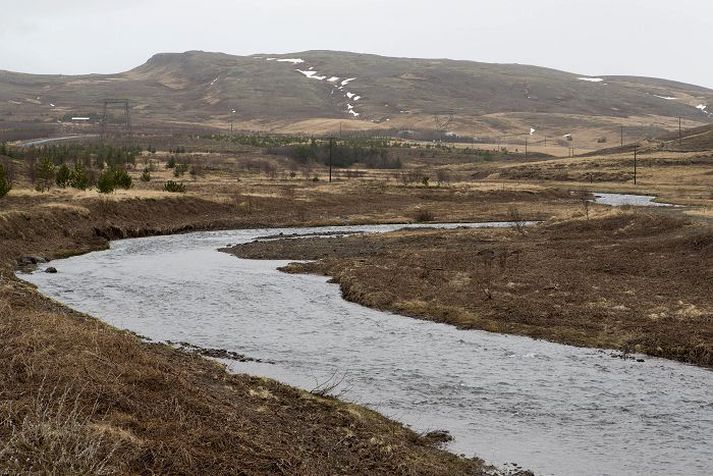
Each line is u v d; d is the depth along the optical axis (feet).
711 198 355.15
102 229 216.13
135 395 50.37
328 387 72.59
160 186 360.07
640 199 388.98
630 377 78.43
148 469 39.78
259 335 95.50
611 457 56.54
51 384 47.70
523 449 57.93
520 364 83.25
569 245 181.16
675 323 99.66
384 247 193.26
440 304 114.83
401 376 77.56
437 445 58.29
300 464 46.47
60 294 121.80
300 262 169.07
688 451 57.82
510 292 123.13
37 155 467.93
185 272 152.46
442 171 588.09
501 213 317.63
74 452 38.14
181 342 89.97
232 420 51.37
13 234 173.17
